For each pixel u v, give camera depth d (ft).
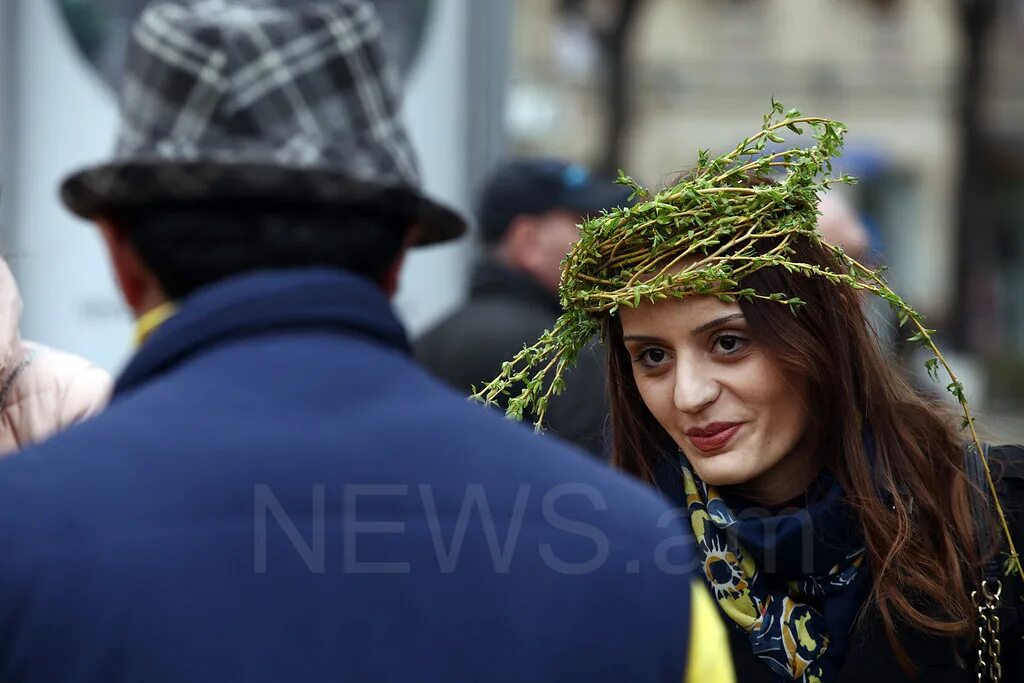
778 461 11.94
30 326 23.62
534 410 12.76
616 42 118.21
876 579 11.70
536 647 7.22
